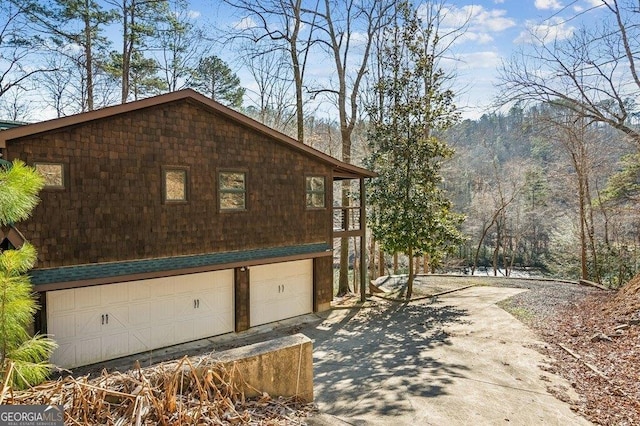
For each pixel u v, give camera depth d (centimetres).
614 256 1989
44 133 755
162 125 913
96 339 866
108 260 838
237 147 1053
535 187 2947
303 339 433
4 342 320
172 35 2059
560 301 1234
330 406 580
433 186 1414
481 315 1129
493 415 527
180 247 948
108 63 1931
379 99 1734
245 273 1104
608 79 1169
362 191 1426
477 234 3148
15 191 323
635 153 1809
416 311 1228
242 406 353
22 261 354
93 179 816
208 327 1048
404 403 570
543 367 720
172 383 308
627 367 668
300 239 1205
